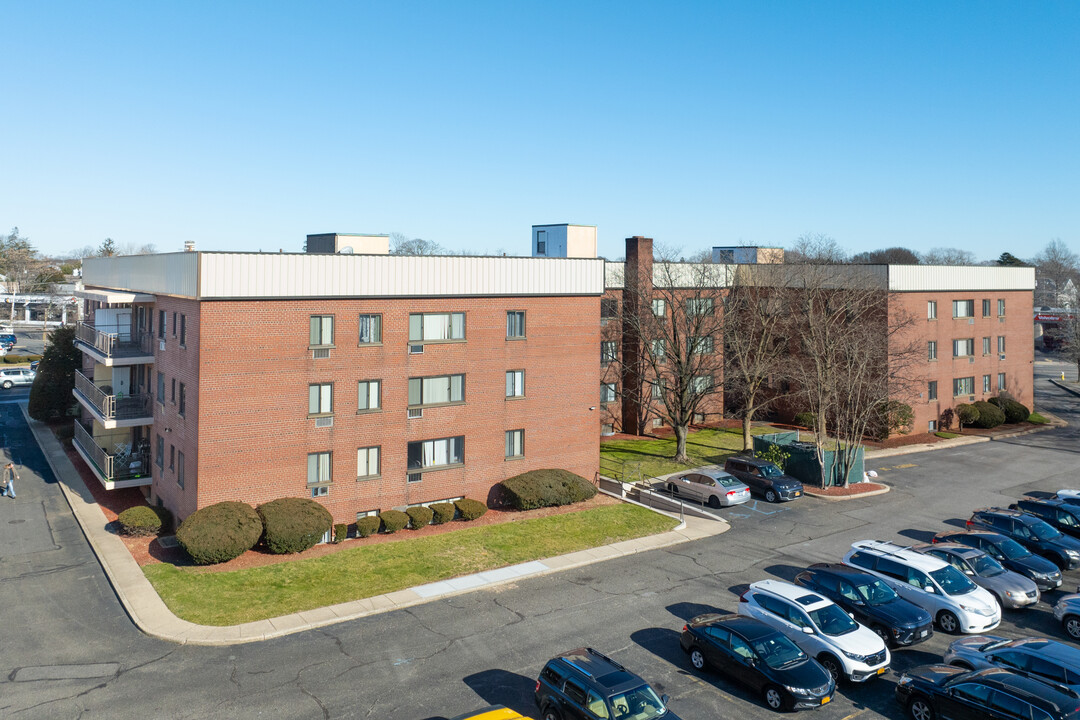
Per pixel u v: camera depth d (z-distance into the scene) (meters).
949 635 22.66
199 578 25.06
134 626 21.78
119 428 36.53
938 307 54.84
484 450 34.19
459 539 30.16
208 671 19.27
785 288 52.19
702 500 36.66
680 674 19.73
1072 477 42.50
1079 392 76.12
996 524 29.78
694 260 51.69
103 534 29.14
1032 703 15.80
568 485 34.91
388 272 30.95
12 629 21.45
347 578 25.75
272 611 22.88
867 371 44.84
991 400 58.75
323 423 29.70
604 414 52.00
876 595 22.59
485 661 20.17
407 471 31.95
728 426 55.78
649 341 47.22
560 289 36.12
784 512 35.31
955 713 16.84
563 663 17.33
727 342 48.59
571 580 26.34
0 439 45.09
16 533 29.42
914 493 38.91
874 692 19.20
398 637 21.50
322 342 29.67
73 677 18.83
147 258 33.09
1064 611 22.72
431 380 32.62
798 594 21.56
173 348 29.89
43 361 49.03
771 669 18.19
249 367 27.98
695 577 26.78
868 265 52.16
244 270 27.66
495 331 34.22
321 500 29.86
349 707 17.69
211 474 27.38
